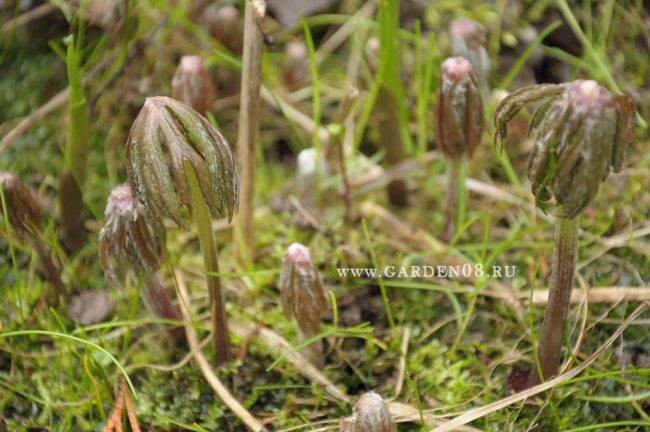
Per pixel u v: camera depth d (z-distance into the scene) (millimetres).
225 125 489
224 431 390
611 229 438
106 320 420
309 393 398
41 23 498
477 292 412
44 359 408
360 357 408
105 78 481
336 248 440
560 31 496
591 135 319
